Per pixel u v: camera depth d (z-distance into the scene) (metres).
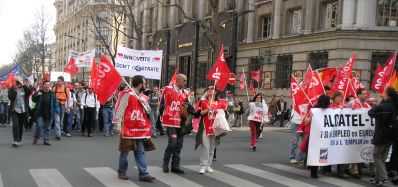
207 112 9.37
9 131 17.02
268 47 30.14
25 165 9.63
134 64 15.41
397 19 24.92
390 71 12.25
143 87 8.55
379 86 13.05
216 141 9.77
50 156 10.98
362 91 10.31
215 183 8.50
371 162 9.94
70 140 14.62
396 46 24.19
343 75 11.64
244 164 10.95
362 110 9.90
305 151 9.68
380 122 8.84
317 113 9.44
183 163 10.69
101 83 8.66
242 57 32.88
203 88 37.59
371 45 24.30
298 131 10.36
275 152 13.52
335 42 24.72
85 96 16.12
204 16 38.12
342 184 9.00
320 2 26.75
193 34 39.53
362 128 9.85
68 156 11.07
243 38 33.28
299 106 11.44
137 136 8.28
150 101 16.20
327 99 9.55
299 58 27.33
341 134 9.63
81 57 23.80
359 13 24.53
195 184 8.34
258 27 31.97
